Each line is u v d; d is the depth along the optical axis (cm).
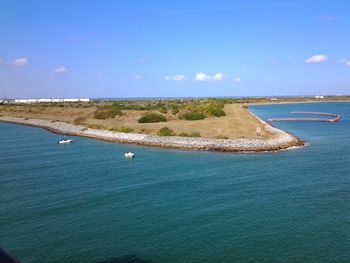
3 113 15312
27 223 2797
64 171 4631
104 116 11206
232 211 3025
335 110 17100
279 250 2292
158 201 3331
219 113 10931
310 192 3547
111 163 5159
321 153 5644
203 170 4628
